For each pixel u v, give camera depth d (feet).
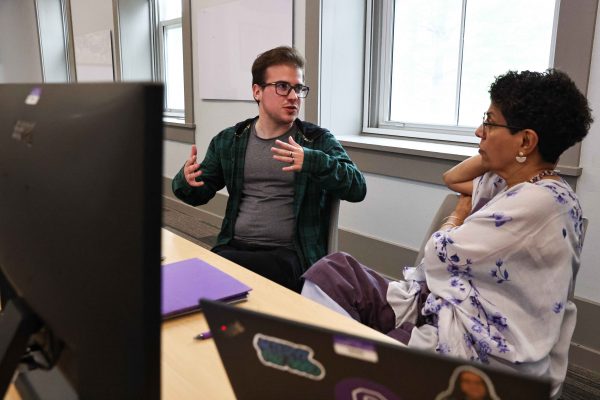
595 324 6.28
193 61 13.57
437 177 7.95
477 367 1.22
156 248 1.35
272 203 6.00
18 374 2.32
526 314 3.51
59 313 1.64
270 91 5.80
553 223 3.40
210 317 1.61
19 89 1.79
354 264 4.57
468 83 8.50
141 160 1.28
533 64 7.55
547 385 1.14
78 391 1.66
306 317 3.27
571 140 3.57
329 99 9.77
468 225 3.69
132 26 16.53
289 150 5.24
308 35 9.54
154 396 1.47
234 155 6.13
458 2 8.38
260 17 10.82
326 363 1.46
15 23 22.22
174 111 16.61
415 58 9.30
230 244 6.13
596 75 5.85
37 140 1.59
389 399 1.41
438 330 3.67
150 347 1.42
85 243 1.45
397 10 9.46
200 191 6.21
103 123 1.35
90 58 18.62
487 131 3.77
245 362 1.63
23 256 1.78
